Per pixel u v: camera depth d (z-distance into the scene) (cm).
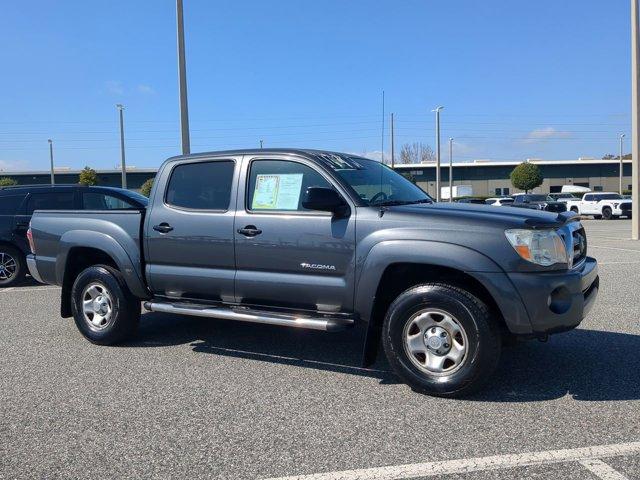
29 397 463
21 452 364
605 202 3616
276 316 502
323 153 534
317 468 335
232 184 540
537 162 6700
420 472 328
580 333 629
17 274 1080
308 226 490
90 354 588
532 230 425
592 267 490
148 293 598
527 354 553
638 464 332
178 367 538
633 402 427
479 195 6706
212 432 390
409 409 423
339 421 404
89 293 626
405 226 453
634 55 1781
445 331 442
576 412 410
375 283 460
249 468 338
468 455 347
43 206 1089
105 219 610
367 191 507
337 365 538
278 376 507
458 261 427
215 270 543
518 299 417
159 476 330
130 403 446
